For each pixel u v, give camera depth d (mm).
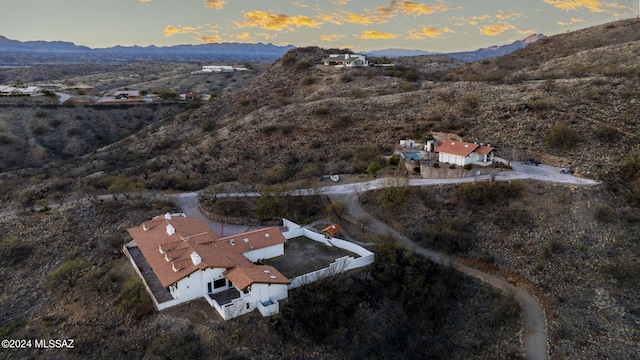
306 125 109938
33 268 65000
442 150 81188
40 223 73438
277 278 51031
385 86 138375
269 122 115438
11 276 63875
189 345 45281
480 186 68312
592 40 159125
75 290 58375
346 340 48938
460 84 123188
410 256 58156
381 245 59219
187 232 61250
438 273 57562
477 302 53750
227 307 47594
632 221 59500
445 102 108875
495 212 65312
